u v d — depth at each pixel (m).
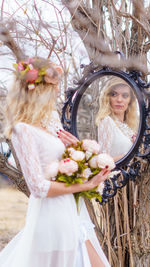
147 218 2.07
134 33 2.12
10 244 1.76
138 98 1.81
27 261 1.58
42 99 1.58
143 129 1.83
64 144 1.85
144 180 2.03
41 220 1.59
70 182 1.59
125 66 1.68
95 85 1.98
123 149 1.90
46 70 1.53
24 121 1.59
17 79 1.47
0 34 1.25
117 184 2.06
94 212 2.22
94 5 1.93
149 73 1.73
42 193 1.52
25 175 1.54
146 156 1.85
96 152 1.67
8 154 2.25
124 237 2.16
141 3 1.36
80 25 1.75
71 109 2.07
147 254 2.10
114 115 1.91
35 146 1.57
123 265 2.17
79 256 1.63
